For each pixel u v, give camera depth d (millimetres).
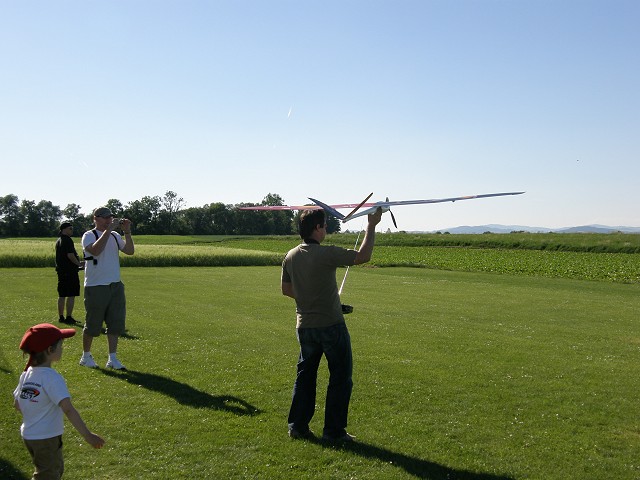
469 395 6949
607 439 5598
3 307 13453
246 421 5891
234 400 6582
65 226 11641
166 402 6461
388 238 68438
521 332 11367
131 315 12703
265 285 19859
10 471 4633
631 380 7812
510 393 7066
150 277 22781
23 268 26984
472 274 28125
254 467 4801
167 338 10141
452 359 8836
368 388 7148
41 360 3951
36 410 3857
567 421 6098
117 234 8211
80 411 6105
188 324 11602
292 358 8703
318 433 5625
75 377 7441
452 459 5059
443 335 10859
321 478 4617
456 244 62000
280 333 10742
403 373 7891
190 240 78062
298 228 5480
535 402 6730
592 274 29953
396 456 5094
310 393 5477
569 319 13250
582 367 8492
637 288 22531
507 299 17000
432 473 4750
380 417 6117
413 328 11609
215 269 28531
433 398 6809
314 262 5184
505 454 5188
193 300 15461
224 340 10023
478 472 4797
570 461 5059
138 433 5512
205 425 5746
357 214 4902
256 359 8617
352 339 10336
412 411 6336
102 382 7227
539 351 9570
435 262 38750
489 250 54406
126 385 7113
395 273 27953
